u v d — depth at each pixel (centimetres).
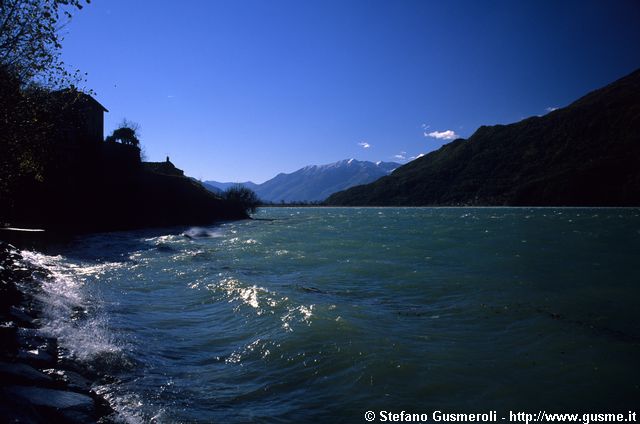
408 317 966
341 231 3872
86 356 653
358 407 533
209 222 5597
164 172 6712
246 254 2127
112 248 2258
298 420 497
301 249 2331
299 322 865
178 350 728
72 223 3144
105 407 490
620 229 3831
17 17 1401
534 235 3219
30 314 820
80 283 1245
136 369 629
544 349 745
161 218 4616
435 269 1641
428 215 8469
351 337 780
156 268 1612
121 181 4466
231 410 516
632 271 1570
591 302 1096
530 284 1338
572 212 8662
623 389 593
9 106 1579
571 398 567
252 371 641
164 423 468
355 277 1491
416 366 659
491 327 883
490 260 1880
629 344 770
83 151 3950
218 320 923
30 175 2564
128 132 5928
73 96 1959
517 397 570
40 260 1594
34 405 425
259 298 1077
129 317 921
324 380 609
